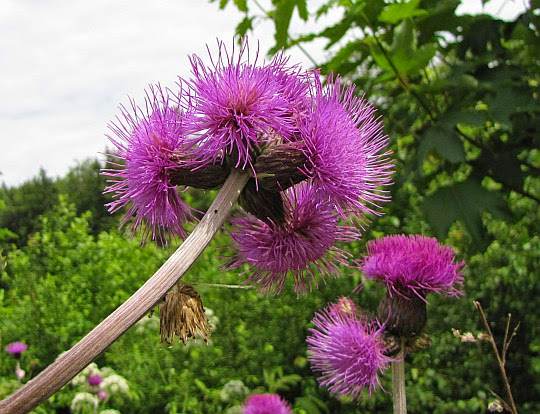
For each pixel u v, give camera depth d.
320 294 6.46
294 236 1.59
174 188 1.51
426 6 3.60
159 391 6.04
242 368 6.34
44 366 6.80
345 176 1.50
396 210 6.56
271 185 1.44
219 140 1.38
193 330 1.36
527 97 3.44
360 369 2.09
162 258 7.71
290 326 6.54
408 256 2.14
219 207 1.33
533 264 6.28
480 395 5.85
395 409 2.14
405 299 2.15
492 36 3.68
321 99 1.49
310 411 5.65
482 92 3.66
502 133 3.95
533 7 3.62
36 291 7.49
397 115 4.18
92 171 22.17
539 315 6.11
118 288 7.50
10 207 20.91
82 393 5.06
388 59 3.34
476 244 3.36
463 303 6.36
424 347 2.18
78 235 8.36
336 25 3.34
